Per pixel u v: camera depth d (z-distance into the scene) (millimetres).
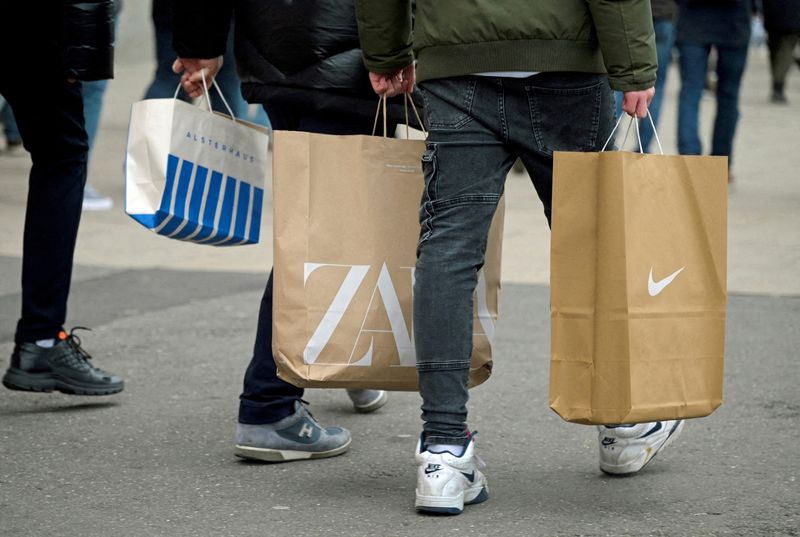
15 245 9391
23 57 5113
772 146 15359
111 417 5332
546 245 9570
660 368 3871
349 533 3918
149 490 4352
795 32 11297
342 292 4195
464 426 4098
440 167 3998
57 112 5238
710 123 17859
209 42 4488
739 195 11711
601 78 3963
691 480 4477
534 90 3902
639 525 3994
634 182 3768
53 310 5391
